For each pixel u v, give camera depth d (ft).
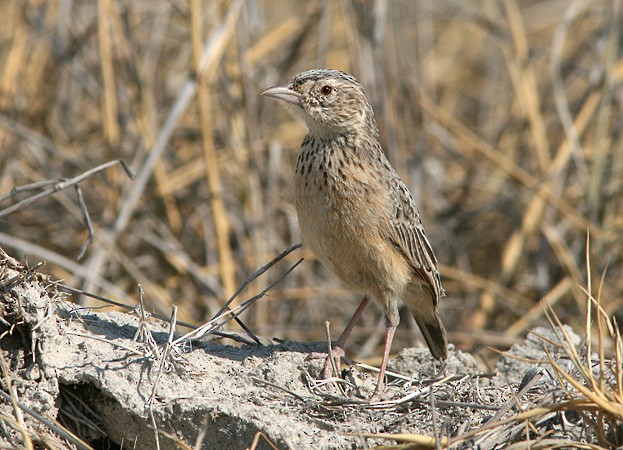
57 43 49.62
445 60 64.75
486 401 24.84
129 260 43.09
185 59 52.21
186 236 47.34
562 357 27.99
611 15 50.19
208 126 42.37
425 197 50.26
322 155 27.63
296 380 25.36
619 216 48.80
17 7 48.29
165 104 51.21
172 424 23.08
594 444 21.34
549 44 61.98
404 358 29.12
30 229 45.29
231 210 46.52
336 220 27.40
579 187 51.03
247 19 47.24
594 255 46.09
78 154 48.32
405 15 60.59
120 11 47.98
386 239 27.71
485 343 42.52
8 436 21.80
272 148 47.26
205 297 42.63
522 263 48.65
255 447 22.40
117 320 26.89
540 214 47.34
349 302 45.70
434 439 20.95
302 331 43.16
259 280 43.45
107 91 44.57
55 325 24.11
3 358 22.70
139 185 41.14
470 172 51.65
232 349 27.30
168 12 52.65
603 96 48.44
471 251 49.52
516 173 48.55
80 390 23.73
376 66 46.26
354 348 43.60
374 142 28.45
